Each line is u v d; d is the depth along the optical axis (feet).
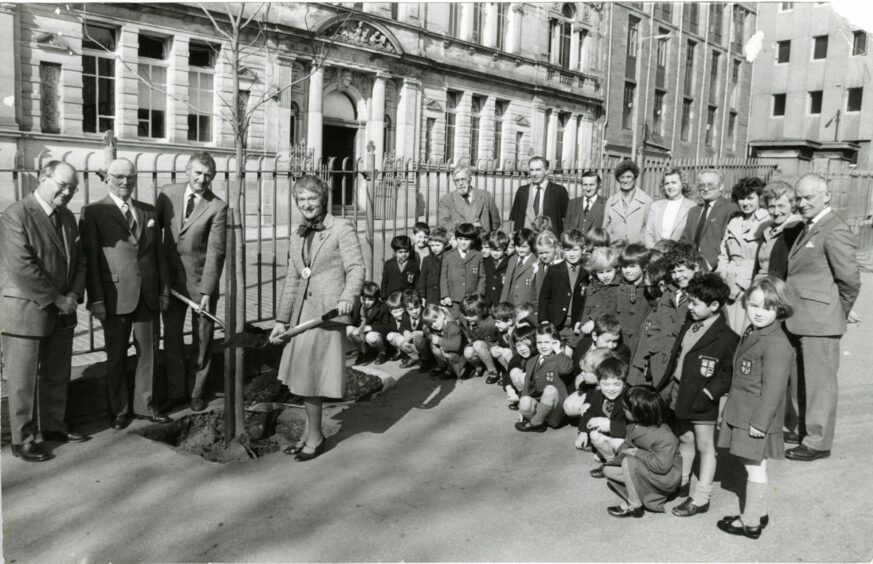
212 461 16.31
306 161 24.13
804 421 17.26
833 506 13.92
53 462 15.60
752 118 114.93
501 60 86.22
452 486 14.75
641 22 107.45
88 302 17.17
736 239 20.22
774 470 15.74
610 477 13.93
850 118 103.96
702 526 13.12
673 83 114.21
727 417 13.07
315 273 16.14
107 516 13.24
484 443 17.30
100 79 51.29
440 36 77.71
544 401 17.74
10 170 17.79
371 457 16.33
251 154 59.00
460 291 23.82
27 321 15.30
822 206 16.38
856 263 15.84
